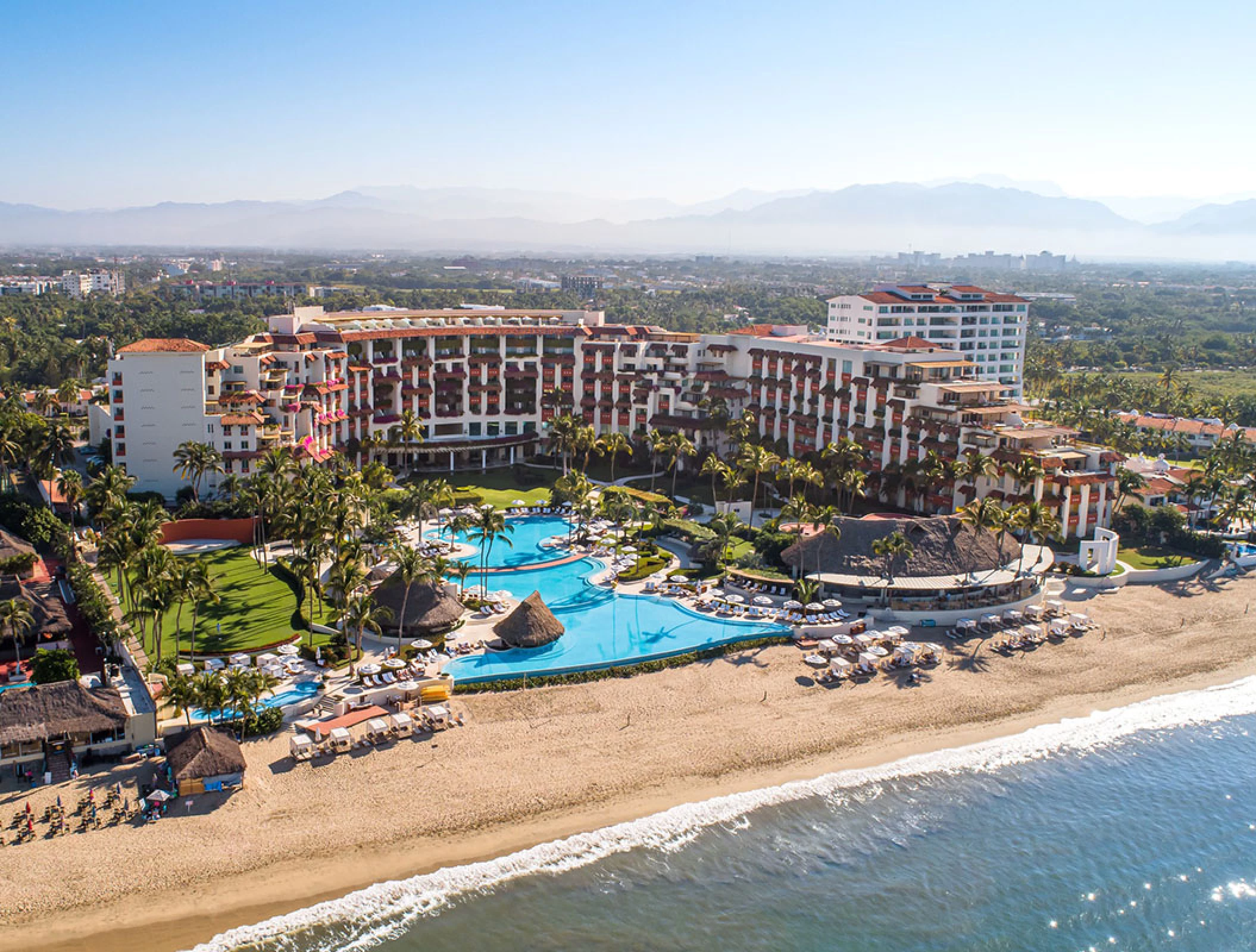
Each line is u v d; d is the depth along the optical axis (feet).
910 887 230.27
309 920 206.80
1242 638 373.40
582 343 635.66
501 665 318.45
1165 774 281.95
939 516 411.75
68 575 376.89
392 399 602.44
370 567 378.53
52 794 240.12
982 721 304.91
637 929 211.82
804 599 366.84
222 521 438.81
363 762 261.85
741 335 650.84
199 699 255.70
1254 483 519.60
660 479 590.14
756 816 252.21
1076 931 219.41
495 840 235.81
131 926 201.16
